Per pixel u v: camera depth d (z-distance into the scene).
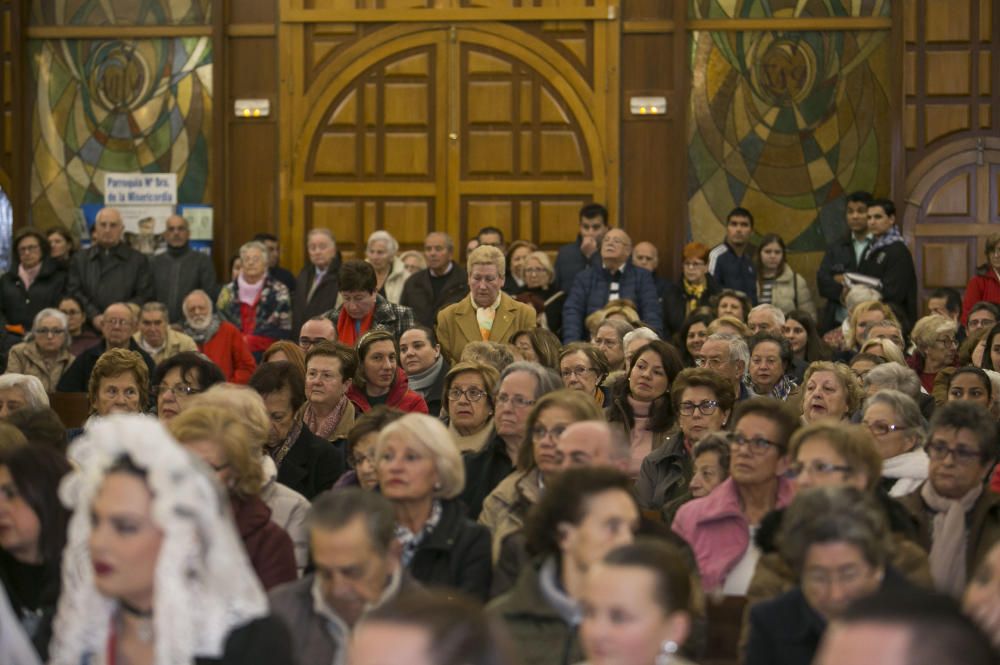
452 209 16.56
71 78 16.70
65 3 16.72
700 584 5.36
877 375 8.70
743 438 6.39
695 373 8.12
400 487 5.77
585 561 4.82
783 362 10.40
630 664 3.80
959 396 8.88
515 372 7.33
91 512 3.76
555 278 15.23
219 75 16.50
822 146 16.23
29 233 15.48
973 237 16.12
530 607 4.92
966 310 14.23
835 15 16.22
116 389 8.90
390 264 14.83
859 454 5.78
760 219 16.25
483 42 16.50
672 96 16.28
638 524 5.00
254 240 15.56
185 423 5.67
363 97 16.61
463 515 5.98
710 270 15.62
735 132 16.28
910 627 2.47
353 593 4.70
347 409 9.04
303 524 6.29
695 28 16.25
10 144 16.69
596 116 16.39
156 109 16.62
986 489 6.47
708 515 6.44
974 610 3.93
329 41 16.62
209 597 3.62
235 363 13.43
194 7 16.62
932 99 16.14
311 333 10.96
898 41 16.03
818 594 4.61
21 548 5.05
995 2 16.02
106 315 12.76
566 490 4.93
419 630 2.66
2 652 4.10
